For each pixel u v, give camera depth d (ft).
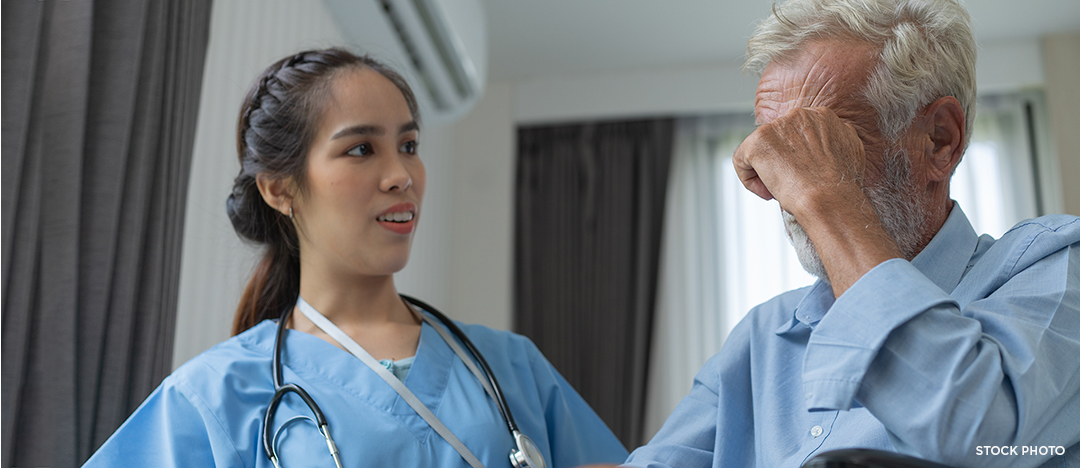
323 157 3.03
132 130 3.67
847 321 1.90
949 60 2.46
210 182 5.33
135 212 3.62
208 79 5.37
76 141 3.32
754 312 3.01
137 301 3.67
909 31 2.42
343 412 2.74
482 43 8.15
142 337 3.64
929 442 1.76
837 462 1.42
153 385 3.68
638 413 10.80
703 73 11.78
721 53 11.39
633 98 11.94
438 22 7.10
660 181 11.66
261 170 3.19
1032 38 10.76
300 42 6.72
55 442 3.11
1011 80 10.71
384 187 3.00
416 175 3.22
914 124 2.42
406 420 2.79
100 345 3.40
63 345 3.19
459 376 3.07
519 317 11.58
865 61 2.42
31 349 3.12
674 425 3.03
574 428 3.43
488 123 12.31
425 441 2.76
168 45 3.96
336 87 3.10
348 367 2.91
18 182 2.96
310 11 6.91
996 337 1.95
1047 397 1.84
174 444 2.68
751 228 11.43
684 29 10.69
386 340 3.11
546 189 12.03
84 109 3.38
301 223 3.14
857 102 2.40
